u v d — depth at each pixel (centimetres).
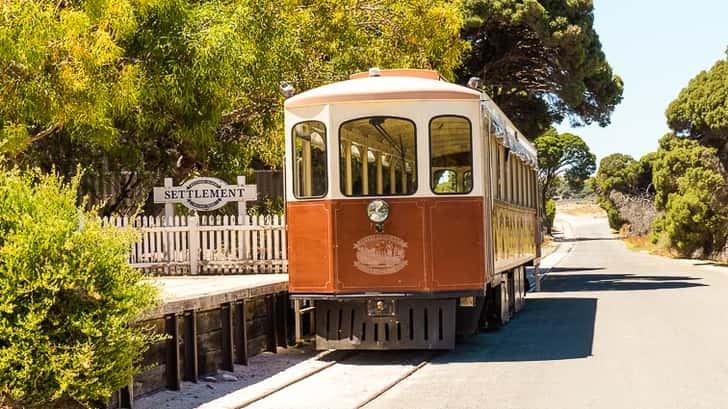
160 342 1005
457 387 1008
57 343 765
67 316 766
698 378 1032
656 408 871
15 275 739
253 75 1875
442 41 2247
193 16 1753
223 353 1163
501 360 1220
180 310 1027
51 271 747
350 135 1258
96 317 782
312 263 1255
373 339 1243
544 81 3509
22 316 744
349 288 1240
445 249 1240
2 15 1321
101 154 2066
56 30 1377
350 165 1255
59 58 1439
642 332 1483
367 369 1171
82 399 771
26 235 751
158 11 1669
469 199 1252
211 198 1656
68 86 1423
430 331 1238
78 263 769
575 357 1224
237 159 2159
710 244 4338
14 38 1330
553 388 988
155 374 995
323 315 1266
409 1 2212
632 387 984
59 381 743
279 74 1950
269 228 1623
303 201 1265
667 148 4622
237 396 981
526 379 1052
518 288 1922
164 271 1634
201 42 1694
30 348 739
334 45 2100
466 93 1264
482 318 1493
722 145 4209
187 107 1795
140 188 2141
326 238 1249
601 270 3744
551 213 9406
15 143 1443
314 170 1266
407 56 2188
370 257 1240
